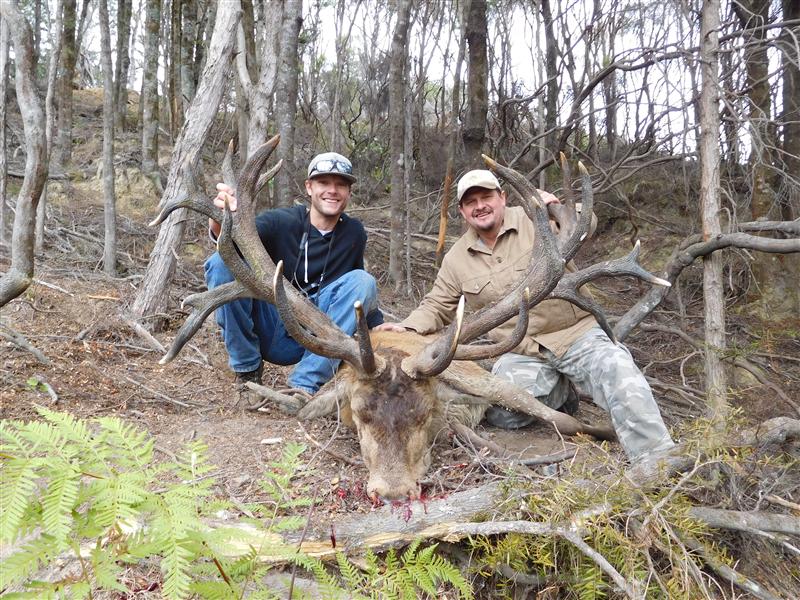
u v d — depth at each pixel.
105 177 7.58
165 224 6.43
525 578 2.82
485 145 12.09
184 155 6.45
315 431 4.17
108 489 1.80
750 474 3.30
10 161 10.84
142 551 1.90
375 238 10.65
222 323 4.66
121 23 13.48
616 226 11.26
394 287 8.91
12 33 3.23
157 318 6.34
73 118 13.65
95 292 6.86
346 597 2.37
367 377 3.56
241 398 4.80
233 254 3.65
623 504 2.86
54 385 4.62
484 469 3.59
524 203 3.92
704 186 4.84
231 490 3.30
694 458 3.14
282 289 3.35
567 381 4.95
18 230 3.31
